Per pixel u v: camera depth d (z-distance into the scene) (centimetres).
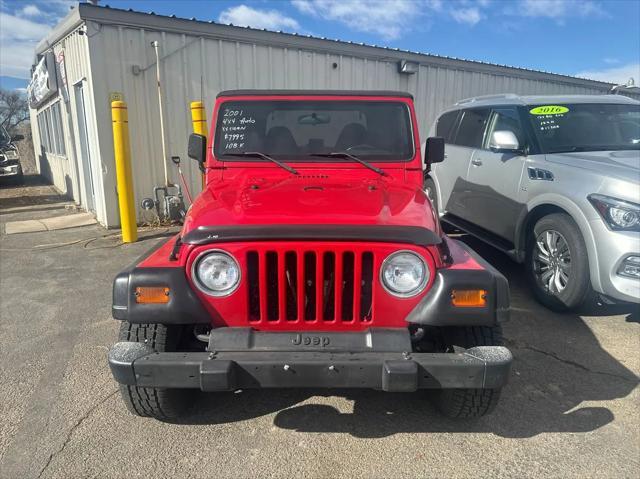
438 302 252
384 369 240
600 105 557
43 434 296
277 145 367
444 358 247
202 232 257
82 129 987
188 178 893
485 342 271
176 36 839
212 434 296
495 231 556
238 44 899
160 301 255
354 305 260
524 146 518
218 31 870
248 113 373
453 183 647
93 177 894
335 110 373
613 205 404
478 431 299
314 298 266
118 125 712
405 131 371
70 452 280
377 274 257
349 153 364
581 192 430
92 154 865
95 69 779
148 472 264
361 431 299
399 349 253
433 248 258
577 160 463
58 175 1438
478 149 602
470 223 618
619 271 400
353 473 264
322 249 255
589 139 518
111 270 626
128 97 816
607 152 491
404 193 321
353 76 1057
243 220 263
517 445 285
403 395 337
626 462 270
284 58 955
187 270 258
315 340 256
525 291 530
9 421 309
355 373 243
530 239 497
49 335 435
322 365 241
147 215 871
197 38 858
